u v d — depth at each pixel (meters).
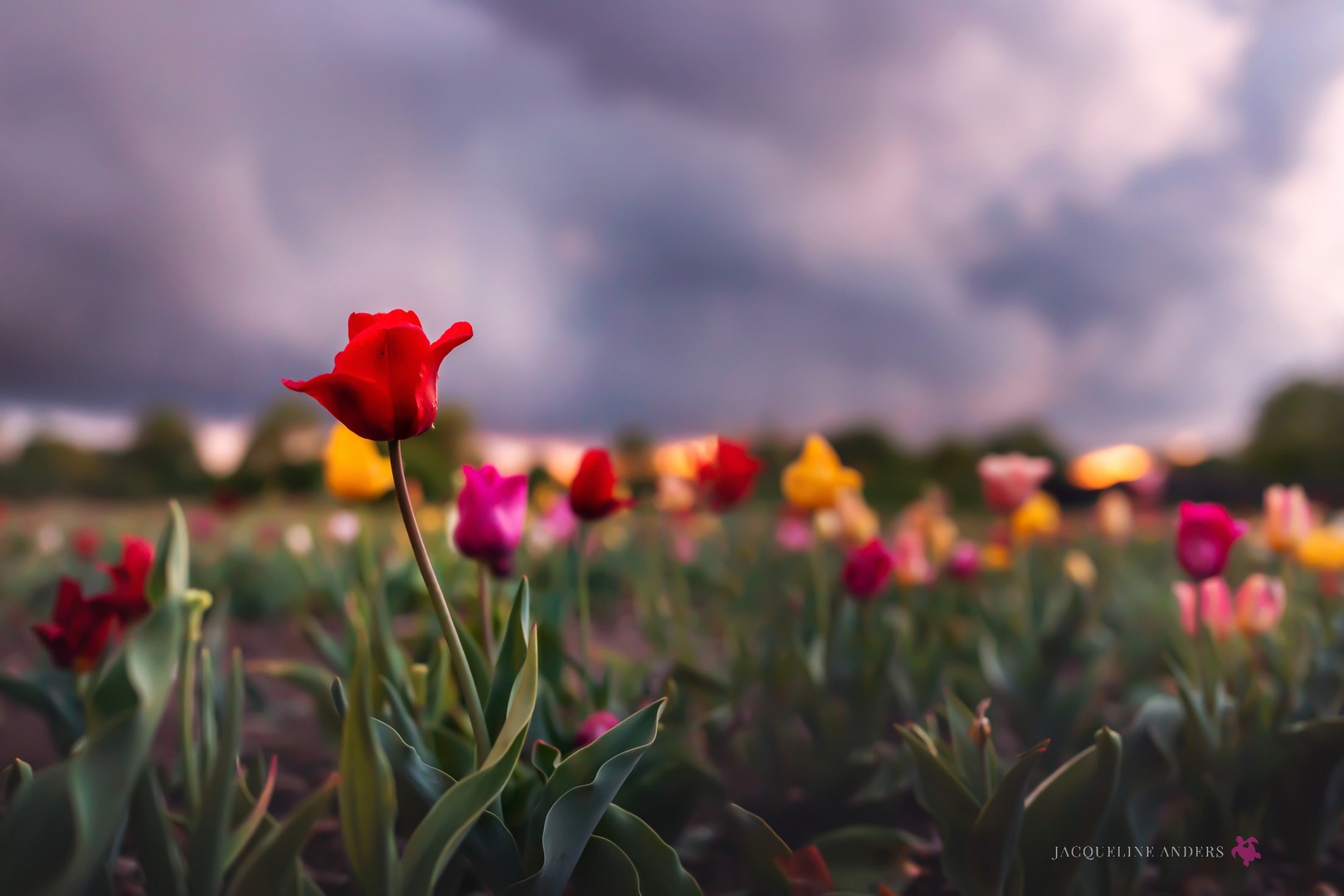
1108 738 1.11
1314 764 1.59
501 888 1.07
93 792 0.74
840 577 2.31
